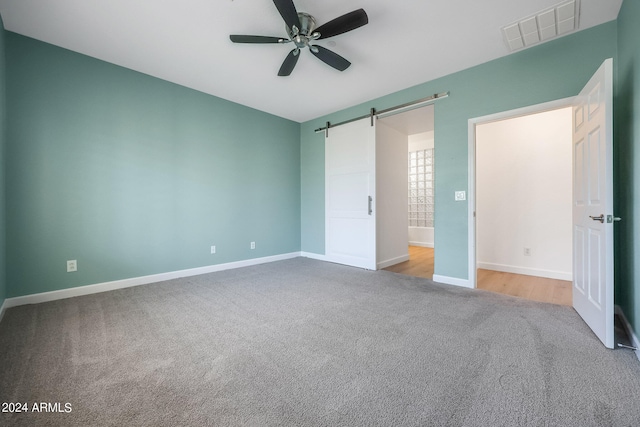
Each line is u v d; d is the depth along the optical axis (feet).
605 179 5.80
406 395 4.34
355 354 5.60
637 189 5.84
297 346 5.94
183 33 8.14
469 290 9.93
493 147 13.29
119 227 10.11
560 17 7.39
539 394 4.33
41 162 8.61
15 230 8.19
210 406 4.11
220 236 13.07
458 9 7.10
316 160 15.93
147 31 8.06
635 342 5.70
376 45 8.69
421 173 22.17
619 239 7.26
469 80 10.09
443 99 10.76
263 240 14.88
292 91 12.23
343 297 9.20
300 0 6.73
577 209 7.57
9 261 8.11
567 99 8.20
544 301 8.80
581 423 3.75
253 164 14.38
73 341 6.12
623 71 6.88
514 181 12.75
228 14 7.32
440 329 6.73
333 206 15.01
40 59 8.57
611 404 4.10
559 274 11.62
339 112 14.67
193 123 12.06
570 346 5.83
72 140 9.14
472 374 4.89
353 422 3.80
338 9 7.08
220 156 13.01
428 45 8.70
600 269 6.08
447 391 4.43
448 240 10.74
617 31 7.38
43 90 8.63
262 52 9.16
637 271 5.77
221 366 5.18
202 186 12.40
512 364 5.18
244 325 7.00
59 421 3.80
